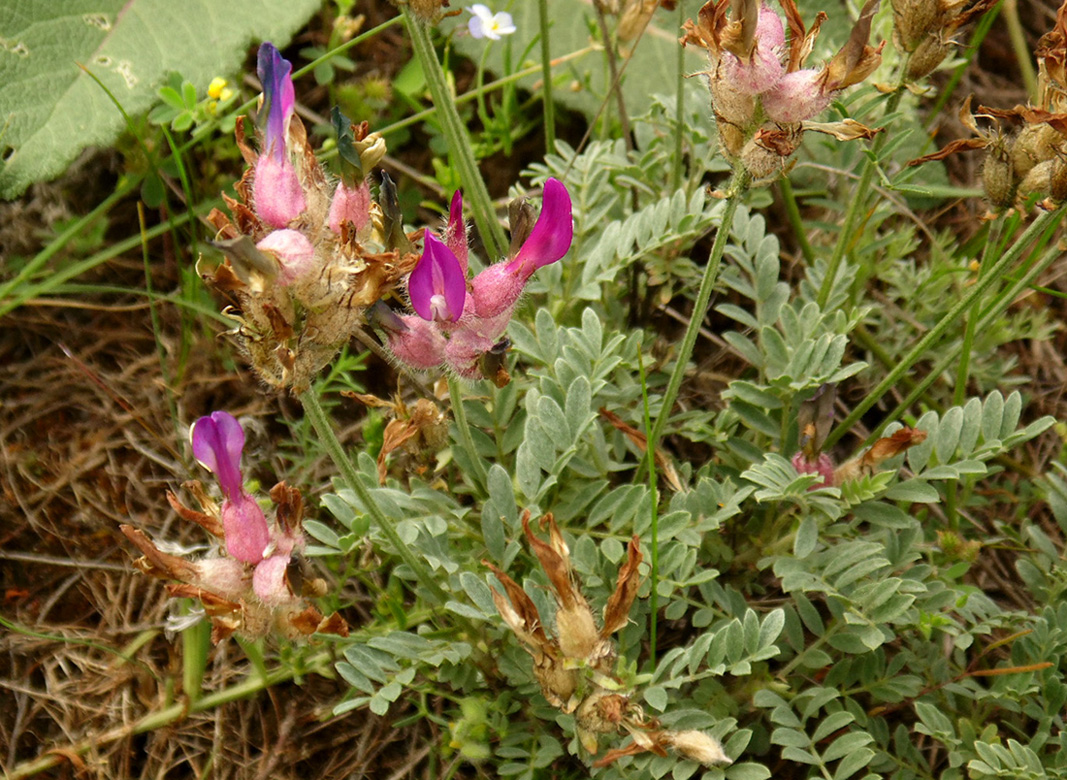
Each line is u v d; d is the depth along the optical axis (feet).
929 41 0.80
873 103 0.84
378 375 1.08
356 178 0.64
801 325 0.88
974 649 0.90
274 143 0.63
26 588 0.97
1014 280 1.00
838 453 1.06
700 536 0.81
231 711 0.92
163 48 1.10
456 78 1.27
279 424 1.06
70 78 1.08
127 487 1.01
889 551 0.84
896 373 0.90
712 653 0.76
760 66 0.67
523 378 0.93
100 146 1.07
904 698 0.86
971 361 1.05
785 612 0.83
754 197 1.01
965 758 0.79
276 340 0.63
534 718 0.83
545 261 0.70
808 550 0.79
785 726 0.77
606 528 0.89
